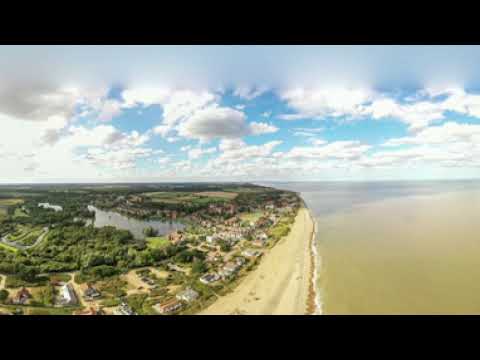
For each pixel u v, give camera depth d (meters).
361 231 50.84
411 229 50.66
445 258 33.94
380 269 30.89
